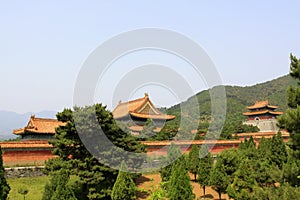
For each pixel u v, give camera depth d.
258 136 55.44
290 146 17.97
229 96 125.38
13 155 30.59
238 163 26.88
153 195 24.97
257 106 86.50
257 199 19.25
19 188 25.44
